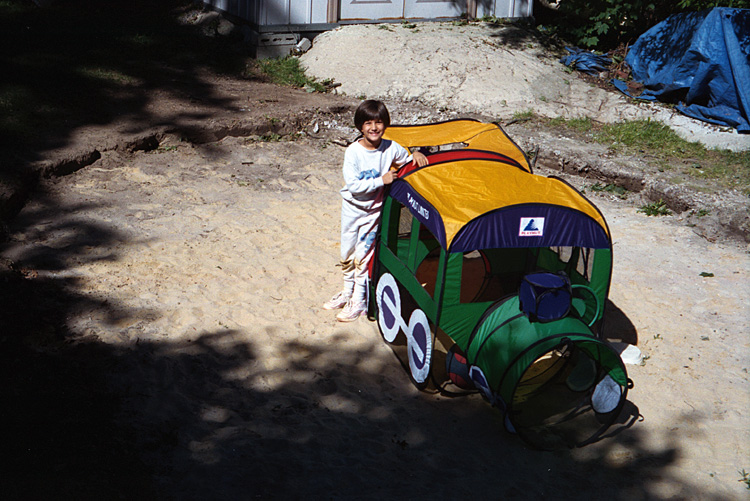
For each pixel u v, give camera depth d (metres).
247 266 6.68
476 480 4.31
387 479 4.25
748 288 6.80
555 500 4.18
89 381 4.82
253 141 10.07
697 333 6.06
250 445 4.44
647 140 10.46
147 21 14.81
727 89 10.85
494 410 5.03
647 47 12.28
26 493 3.73
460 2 14.40
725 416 5.04
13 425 4.25
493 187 4.96
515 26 14.29
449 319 4.73
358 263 5.77
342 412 4.88
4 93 9.64
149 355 5.22
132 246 6.84
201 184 8.59
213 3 14.84
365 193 5.37
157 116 9.97
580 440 4.73
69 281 6.08
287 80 12.27
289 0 12.92
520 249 5.81
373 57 12.46
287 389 5.07
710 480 4.43
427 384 5.12
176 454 4.29
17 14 14.31
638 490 4.31
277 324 5.82
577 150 9.90
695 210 8.41
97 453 4.16
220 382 5.06
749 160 9.80
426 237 5.95
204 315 5.83
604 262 4.78
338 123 10.81
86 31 13.45
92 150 8.64
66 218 7.28
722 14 10.73
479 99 11.50
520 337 4.41
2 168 7.66
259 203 8.23
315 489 4.11
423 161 5.44
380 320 5.74
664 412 5.06
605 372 4.64
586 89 12.16
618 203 8.98
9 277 5.84
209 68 12.39
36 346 5.11
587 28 13.83
